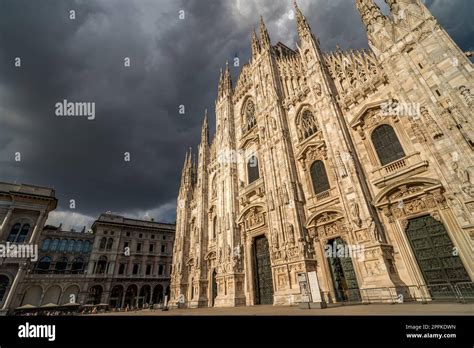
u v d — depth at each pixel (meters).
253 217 28.27
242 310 17.34
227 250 29.80
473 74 13.42
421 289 13.88
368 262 15.84
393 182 16.53
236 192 32.94
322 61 25.48
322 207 20.94
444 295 13.09
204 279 36.28
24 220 47.31
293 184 23.27
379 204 16.72
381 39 18.45
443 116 14.09
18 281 42.22
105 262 64.31
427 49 15.60
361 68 21.30
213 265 35.97
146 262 69.88
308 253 20.28
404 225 15.68
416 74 15.85
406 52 16.73
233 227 30.27
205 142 48.34
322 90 23.08
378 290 14.56
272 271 22.69
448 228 13.57
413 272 14.49
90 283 59.59
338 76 23.38
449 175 13.46
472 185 12.41
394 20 18.02
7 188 48.22
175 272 44.97
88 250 65.69
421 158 15.51
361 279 16.28
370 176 18.14
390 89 18.27
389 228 16.27
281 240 22.47
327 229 20.14
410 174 15.77
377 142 18.50
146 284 67.12
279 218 23.42
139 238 72.06
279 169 25.42
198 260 37.41
